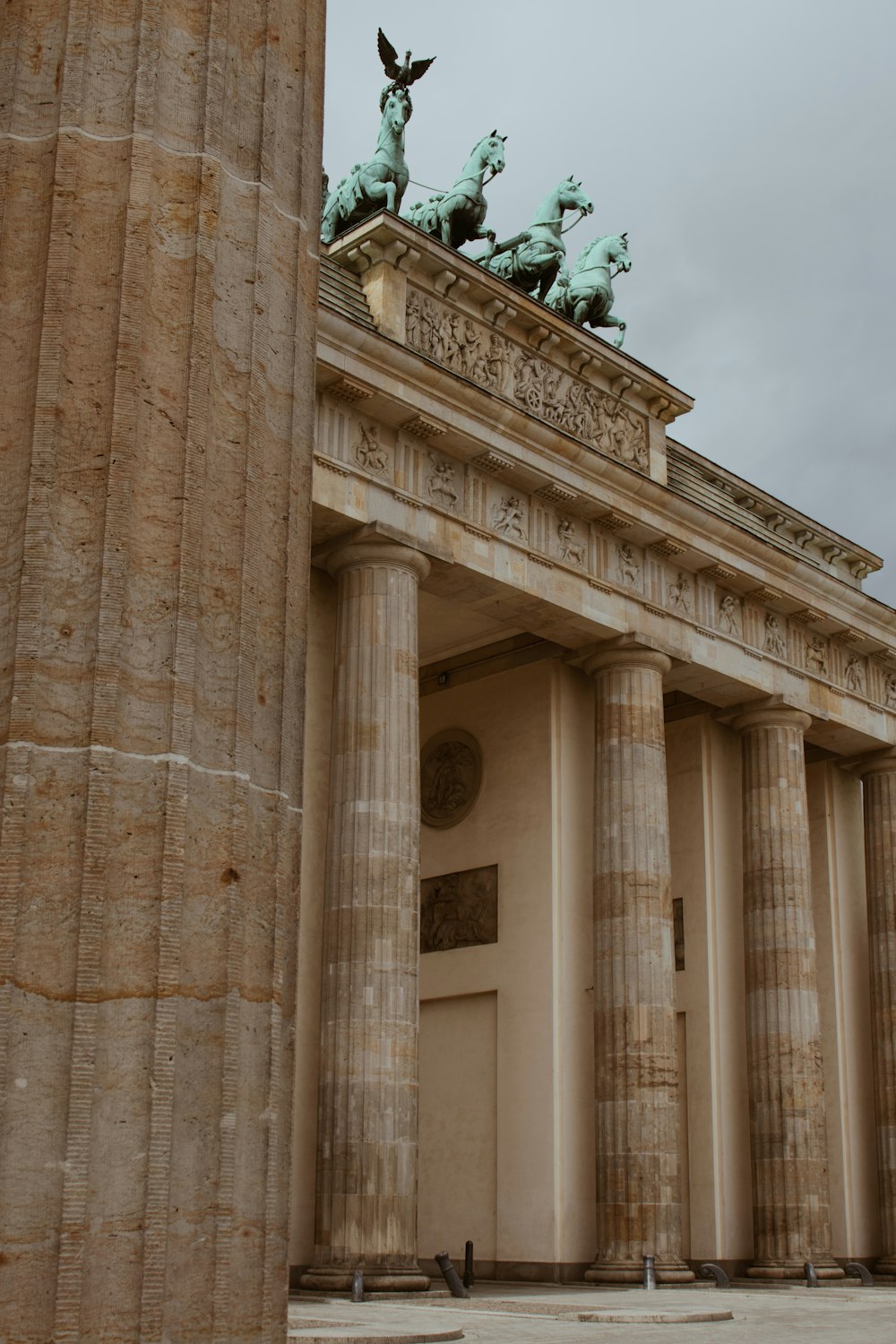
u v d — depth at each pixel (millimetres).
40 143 14398
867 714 72062
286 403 15562
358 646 51156
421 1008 65812
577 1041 59938
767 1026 64500
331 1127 47250
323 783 52656
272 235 15609
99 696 13062
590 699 64438
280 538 15180
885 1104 70562
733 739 70750
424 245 54406
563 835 61875
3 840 12555
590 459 57469
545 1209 57906
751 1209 64250
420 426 52875
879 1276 68438
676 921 68688
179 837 13203
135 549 13641
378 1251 46000
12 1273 11852
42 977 12469
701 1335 31562
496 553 55469
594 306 65750
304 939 50719
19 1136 12102
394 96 60062
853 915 75812
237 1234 13172
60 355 13695
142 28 14758
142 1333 12094
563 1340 28953
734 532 63281
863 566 77000
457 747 67125
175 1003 12875
